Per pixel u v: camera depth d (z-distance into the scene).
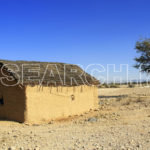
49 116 12.14
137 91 31.80
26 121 10.93
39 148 6.12
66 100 13.23
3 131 8.34
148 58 27.05
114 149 5.85
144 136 7.02
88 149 5.93
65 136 7.45
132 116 11.35
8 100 11.80
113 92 33.81
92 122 10.57
